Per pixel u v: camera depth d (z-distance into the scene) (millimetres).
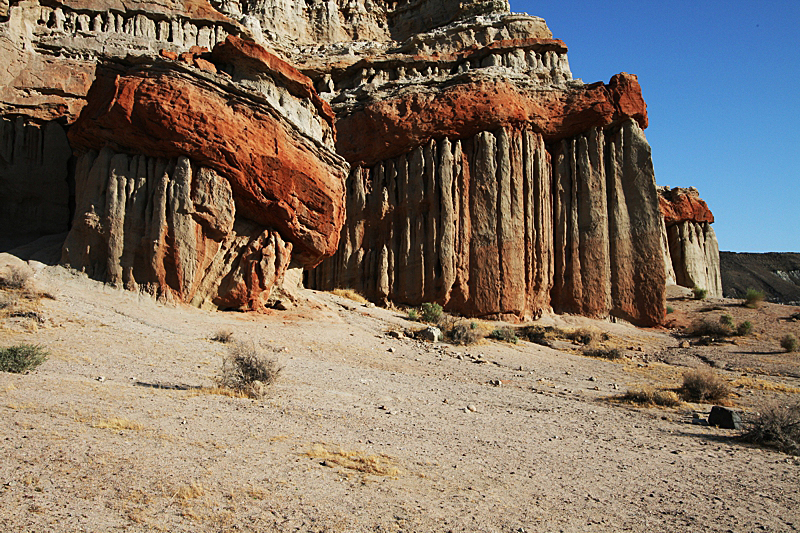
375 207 36094
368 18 50625
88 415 7957
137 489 5531
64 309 17250
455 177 35312
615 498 6938
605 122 37219
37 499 5020
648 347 29953
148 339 16266
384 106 36344
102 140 21797
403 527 5301
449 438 9461
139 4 34906
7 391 8766
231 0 44188
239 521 5102
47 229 26969
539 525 5715
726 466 9086
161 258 20750
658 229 35875
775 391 19125
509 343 26453
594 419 13016
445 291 33562
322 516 5371
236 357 12109
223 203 22141
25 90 28422
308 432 8688
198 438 7559
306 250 26016
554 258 36219
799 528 6176
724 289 77750
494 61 40000
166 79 21562
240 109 23016
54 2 32344
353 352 19547
